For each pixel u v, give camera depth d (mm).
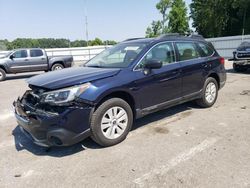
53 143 3645
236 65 12602
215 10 43750
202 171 3248
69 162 3625
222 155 3648
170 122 5152
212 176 3125
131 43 5082
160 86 4703
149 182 3057
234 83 9562
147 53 4594
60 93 3545
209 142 4109
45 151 4023
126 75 4180
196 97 5676
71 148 4074
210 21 44469
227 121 5098
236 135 4355
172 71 4910
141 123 5141
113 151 3910
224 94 7648
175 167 3373
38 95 3727
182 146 4000
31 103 3879
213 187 2906
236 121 5078
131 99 4336
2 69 13961
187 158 3604
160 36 5184
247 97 7172
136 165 3463
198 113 5703
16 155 3922
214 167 3330
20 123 3992
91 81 3791
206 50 6062
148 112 4605
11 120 5828
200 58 5754
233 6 40375
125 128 4230
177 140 4238
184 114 5656
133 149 3953
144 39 5188
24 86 11352
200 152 3770
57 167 3500
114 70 4172
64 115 3521
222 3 42906
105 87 3844
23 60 14680
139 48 4684
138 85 4309
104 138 3965
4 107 7203
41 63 15414
